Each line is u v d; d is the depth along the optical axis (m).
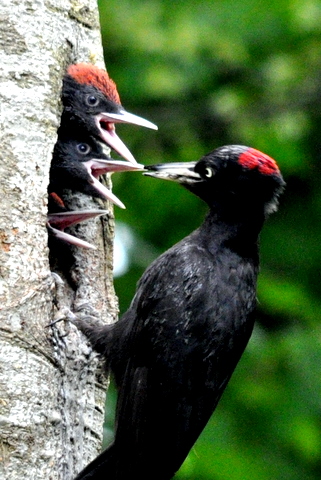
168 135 18.64
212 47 18.48
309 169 18.28
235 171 11.42
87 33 12.27
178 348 10.91
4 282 10.17
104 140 12.09
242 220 11.45
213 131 18.69
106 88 12.16
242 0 18.72
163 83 18.19
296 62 19.09
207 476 15.27
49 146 10.71
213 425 15.92
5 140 10.49
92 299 11.61
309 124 18.67
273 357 16.56
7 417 9.92
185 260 11.21
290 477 15.64
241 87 19.06
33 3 10.95
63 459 10.42
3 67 10.67
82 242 11.49
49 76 10.88
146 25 18.56
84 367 10.95
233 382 16.42
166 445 10.85
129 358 11.05
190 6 18.83
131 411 10.88
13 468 9.87
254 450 15.80
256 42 18.78
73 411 10.70
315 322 16.91
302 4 18.59
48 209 11.95
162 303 11.04
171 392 10.86
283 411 16.16
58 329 10.59
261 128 18.42
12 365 10.04
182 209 17.69
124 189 17.83
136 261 17.25
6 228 10.29
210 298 11.04
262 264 17.44
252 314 11.34
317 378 16.36
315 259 17.53
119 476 10.48
